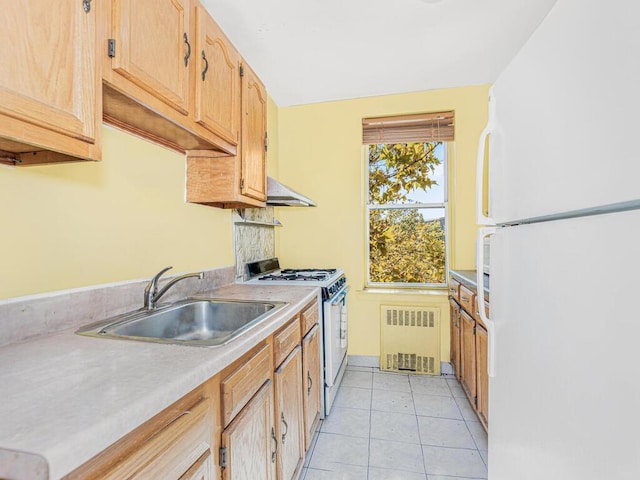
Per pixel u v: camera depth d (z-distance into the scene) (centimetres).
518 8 180
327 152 305
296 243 311
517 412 95
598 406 60
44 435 48
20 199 95
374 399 238
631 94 52
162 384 66
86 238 117
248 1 172
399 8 179
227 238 219
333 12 182
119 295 128
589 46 63
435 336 281
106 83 86
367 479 160
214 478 84
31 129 67
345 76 256
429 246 304
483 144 121
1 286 91
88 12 79
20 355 83
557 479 74
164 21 107
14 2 64
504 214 105
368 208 311
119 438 54
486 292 172
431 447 183
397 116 292
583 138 65
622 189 54
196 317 158
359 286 301
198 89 126
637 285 52
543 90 80
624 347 54
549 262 77
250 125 182
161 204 157
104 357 82
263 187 204
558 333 74
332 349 223
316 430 199
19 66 65
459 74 255
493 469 115
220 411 88
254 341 102
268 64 237
